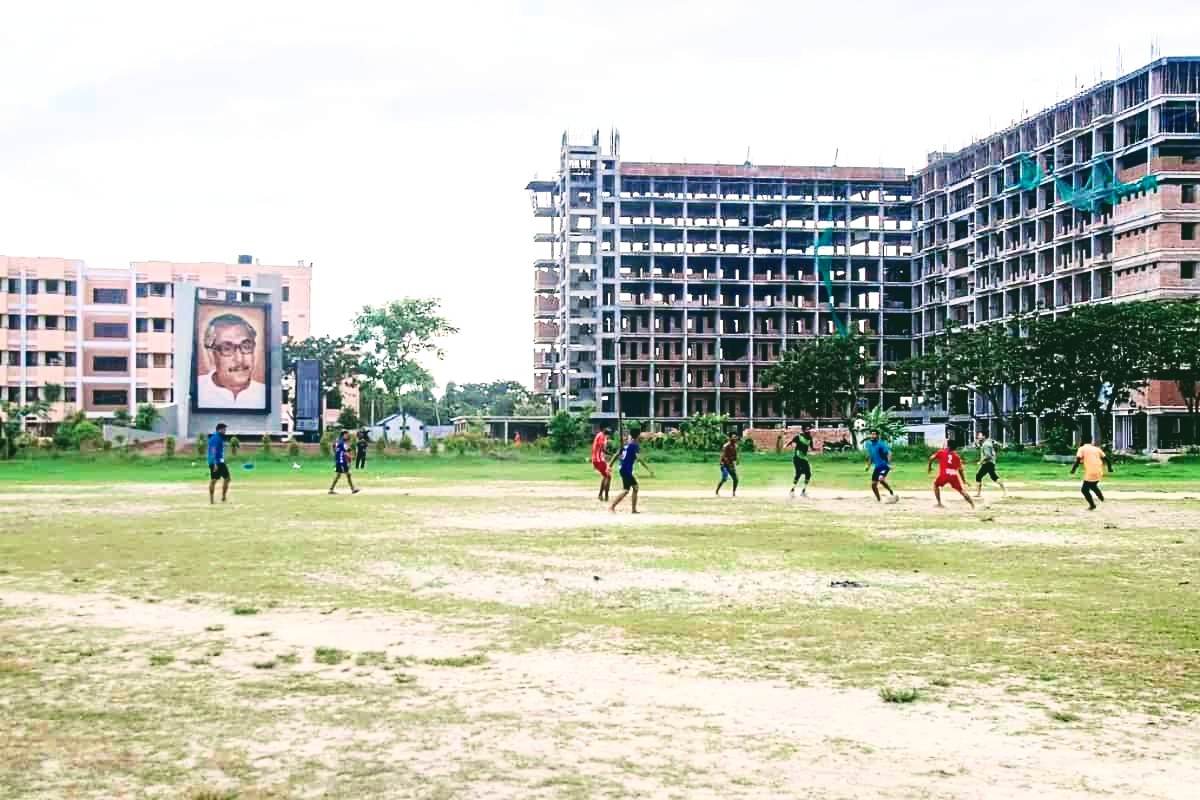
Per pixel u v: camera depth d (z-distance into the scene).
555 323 115.44
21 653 8.45
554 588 11.86
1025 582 12.34
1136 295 78.38
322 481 38.00
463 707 6.81
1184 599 11.12
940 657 8.32
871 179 112.81
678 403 111.19
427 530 18.75
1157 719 6.59
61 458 57.84
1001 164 97.12
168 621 9.86
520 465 54.88
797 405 87.81
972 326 98.00
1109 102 85.12
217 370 67.69
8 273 90.56
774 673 7.78
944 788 5.30
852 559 14.53
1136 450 73.06
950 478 24.80
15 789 5.29
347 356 95.75
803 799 5.13
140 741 6.09
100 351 93.25
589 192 110.06
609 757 5.78
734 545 16.31
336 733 6.24
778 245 113.25
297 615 10.18
